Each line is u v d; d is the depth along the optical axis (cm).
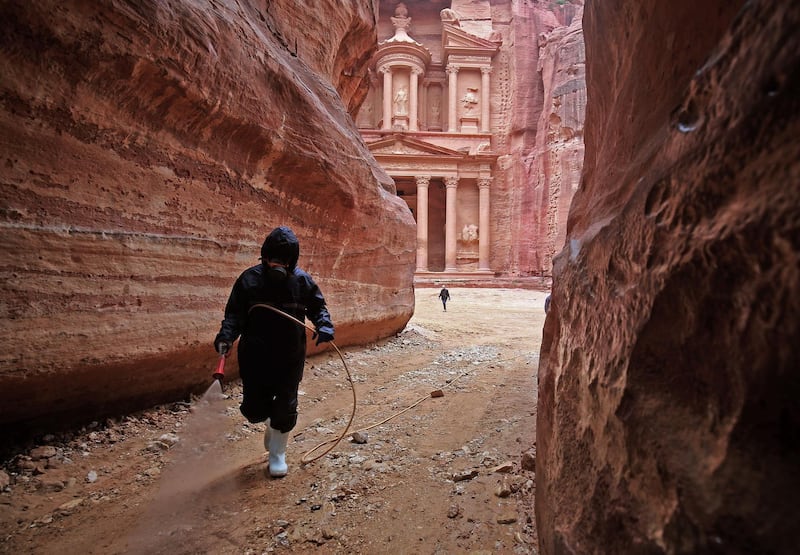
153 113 392
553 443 184
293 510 269
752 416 72
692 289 91
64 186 333
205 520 256
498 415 462
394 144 3981
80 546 230
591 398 143
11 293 301
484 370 717
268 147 537
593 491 126
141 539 234
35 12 290
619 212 145
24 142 306
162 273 417
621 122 183
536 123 3969
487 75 4294
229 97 458
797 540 61
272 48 578
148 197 402
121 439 371
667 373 102
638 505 100
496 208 4181
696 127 102
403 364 778
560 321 221
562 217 3400
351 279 821
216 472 308
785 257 66
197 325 458
